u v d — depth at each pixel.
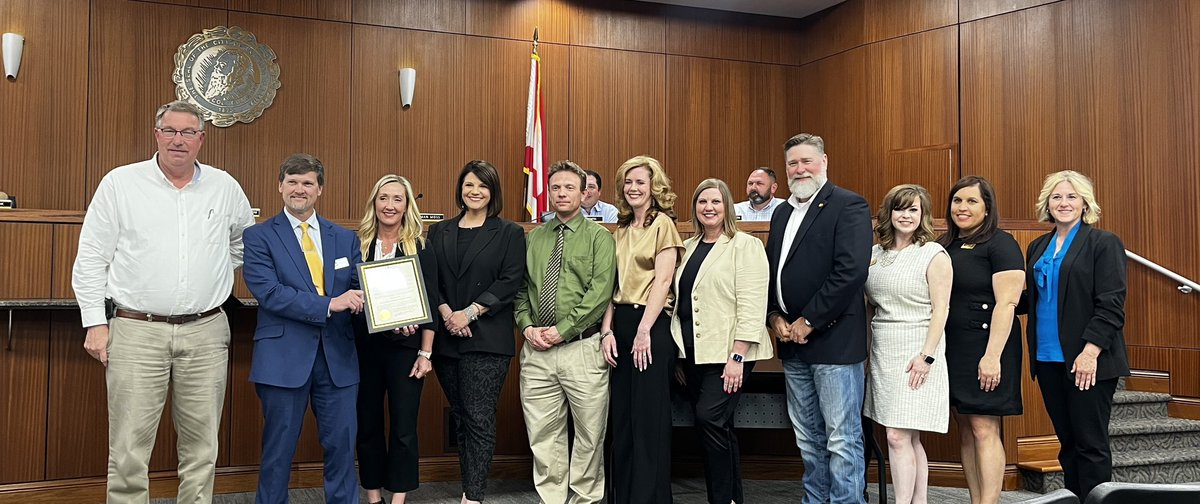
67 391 4.04
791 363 3.43
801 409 3.43
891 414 3.30
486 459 3.43
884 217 3.46
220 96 5.84
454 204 6.34
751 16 7.11
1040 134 5.88
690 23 6.96
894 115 6.54
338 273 3.21
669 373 3.41
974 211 3.35
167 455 4.21
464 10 6.41
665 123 6.84
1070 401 3.33
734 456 3.45
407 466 3.43
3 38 5.38
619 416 3.46
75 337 4.06
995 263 3.28
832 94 6.95
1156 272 5.36
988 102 6.11
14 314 3.94
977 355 3.29
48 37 5.51
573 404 3.45
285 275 3.10
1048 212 3.54
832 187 3.33
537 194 6.26
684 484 4.53
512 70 6.50
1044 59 5.87
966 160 6.20
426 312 3.24
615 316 3.47
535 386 3.49
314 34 6.07
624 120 6.75
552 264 3.49
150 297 2.94
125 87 5.66
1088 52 5.68
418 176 6.25
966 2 6.23
